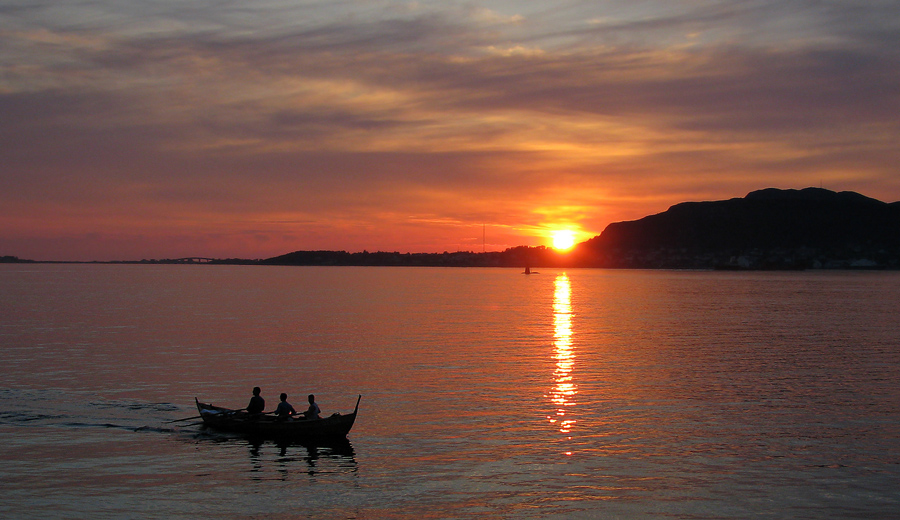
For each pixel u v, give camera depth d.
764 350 55.84
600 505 22.75
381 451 28.03
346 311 97.69
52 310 95.62
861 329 72.94
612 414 33.75
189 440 29.33
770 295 143.25
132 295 136.25
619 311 99.38
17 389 38.81
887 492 23.81
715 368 46.72
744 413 33.97
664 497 23.38
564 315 91.94
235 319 83.31
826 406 35.44
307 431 29.73
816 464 26.50
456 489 24.03
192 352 53.53
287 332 68.62
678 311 99.19
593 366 47.50
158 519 21.62
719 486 24.34
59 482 24.48
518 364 48.31
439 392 38.78
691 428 31.28
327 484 24.48
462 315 91.44
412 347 57.16
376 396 37.75
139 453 27.61
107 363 47.94
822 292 155.62
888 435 30.25
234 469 25.92
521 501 23.05
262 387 40.00
